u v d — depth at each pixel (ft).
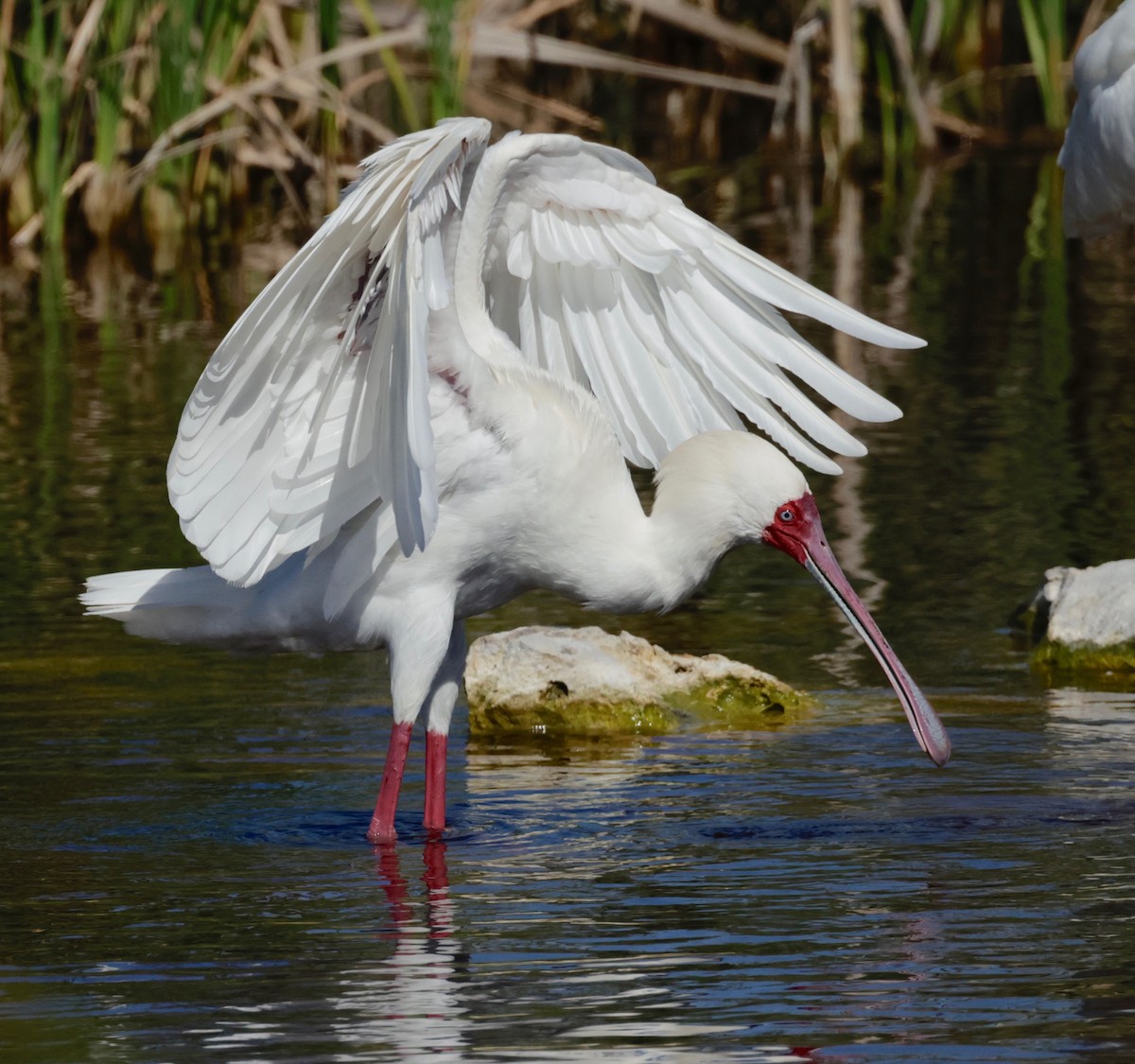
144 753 41.65
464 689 48.01
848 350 81.46
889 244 100.53
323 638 38.45
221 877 33.86
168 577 38.65
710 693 45.16
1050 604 49.85
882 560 55.42
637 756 41.75
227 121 103.55
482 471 37.35
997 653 48.57
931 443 67.36
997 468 64.03
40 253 100.89
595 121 111.55
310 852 35.40
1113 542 55.83
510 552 38.34
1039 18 120.67
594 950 29.73
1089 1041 25.77
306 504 36.60
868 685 46.44
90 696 45.70
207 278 94.89
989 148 125.80
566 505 37.93
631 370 41.27
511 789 39.47
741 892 32.45
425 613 37.45
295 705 45.57
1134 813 36.60
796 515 38.78
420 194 32.76
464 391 37.14
